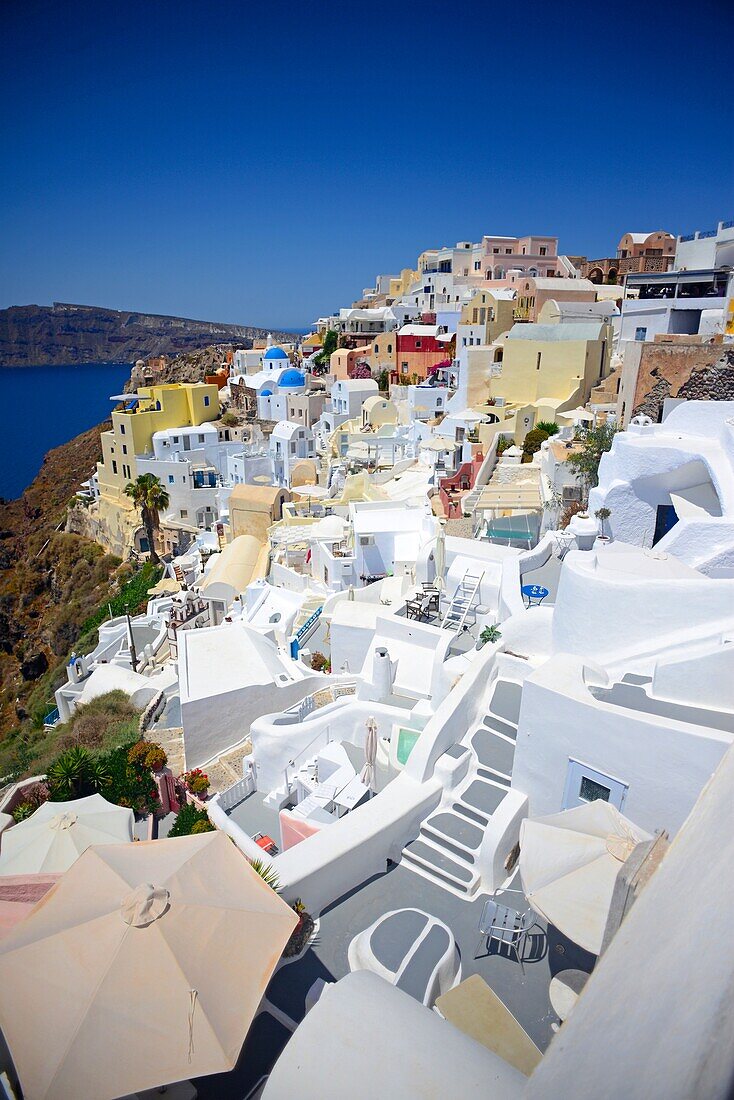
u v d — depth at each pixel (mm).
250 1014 8875
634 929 3984
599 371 49312
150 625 37062
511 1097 4660
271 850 15523
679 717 12297
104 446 69500
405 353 78938
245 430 71000
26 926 9836
